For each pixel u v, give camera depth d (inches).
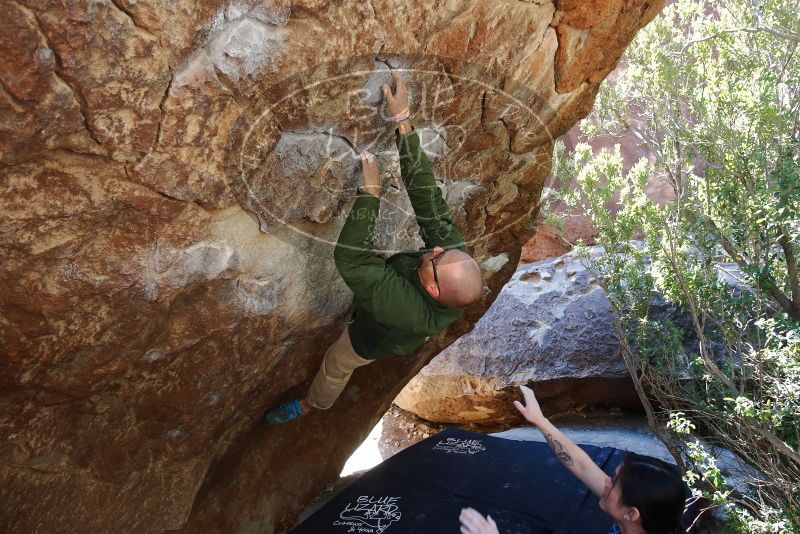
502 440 173.3
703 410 145.2
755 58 155.6
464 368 250.1
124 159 62.5
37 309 66.1
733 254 145.6
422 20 77.0
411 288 89.0
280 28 65.2
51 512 86.4
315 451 149.1
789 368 115.0
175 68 60.1
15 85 51.1
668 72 152.1
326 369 112.2
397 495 145.7
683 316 210.5
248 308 88.0
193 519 115.3
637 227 165.2
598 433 218.4
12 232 60.2
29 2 48.3
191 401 93.3
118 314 73.3
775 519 113.9
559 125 116.0
